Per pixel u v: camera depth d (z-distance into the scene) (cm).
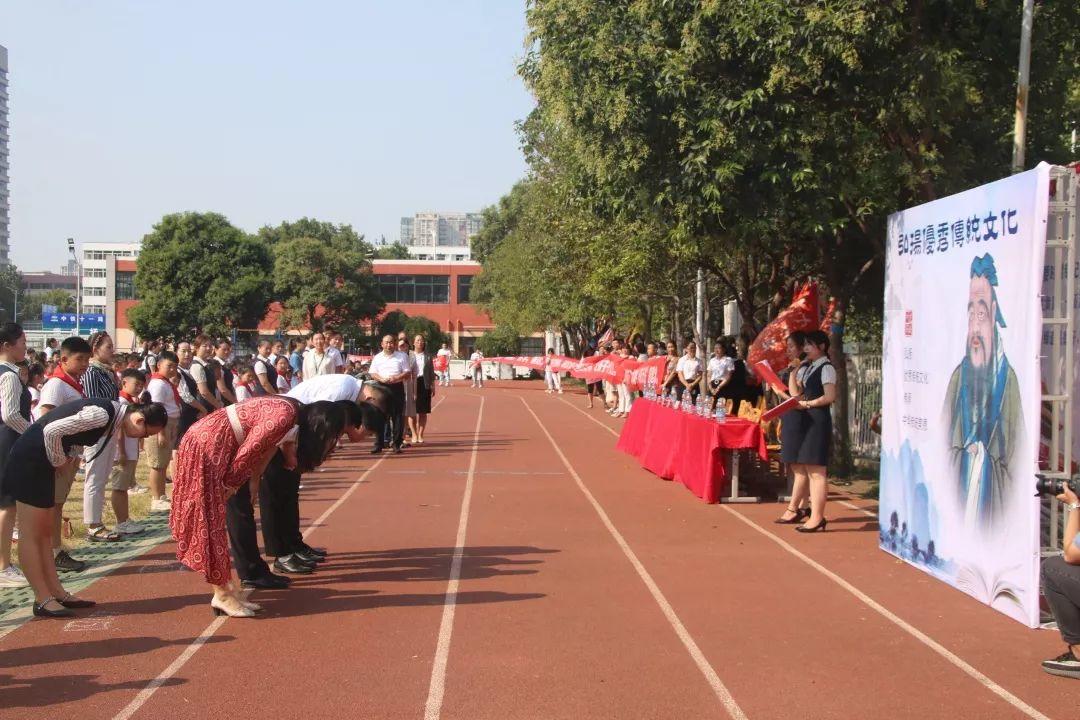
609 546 972
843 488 1373
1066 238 702
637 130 1120
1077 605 596
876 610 745
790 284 1822
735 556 927
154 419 762
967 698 567
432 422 2564
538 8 1219
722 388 1563
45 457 717
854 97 1116
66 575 852
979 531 764
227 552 717
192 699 563
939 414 831
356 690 576
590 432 2281
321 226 7638
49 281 16650
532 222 4206
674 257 2000
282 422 720
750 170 1115
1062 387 726
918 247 873
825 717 539
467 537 1016
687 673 605
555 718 536
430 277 8138
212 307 6031
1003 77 1177
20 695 569
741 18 1050
